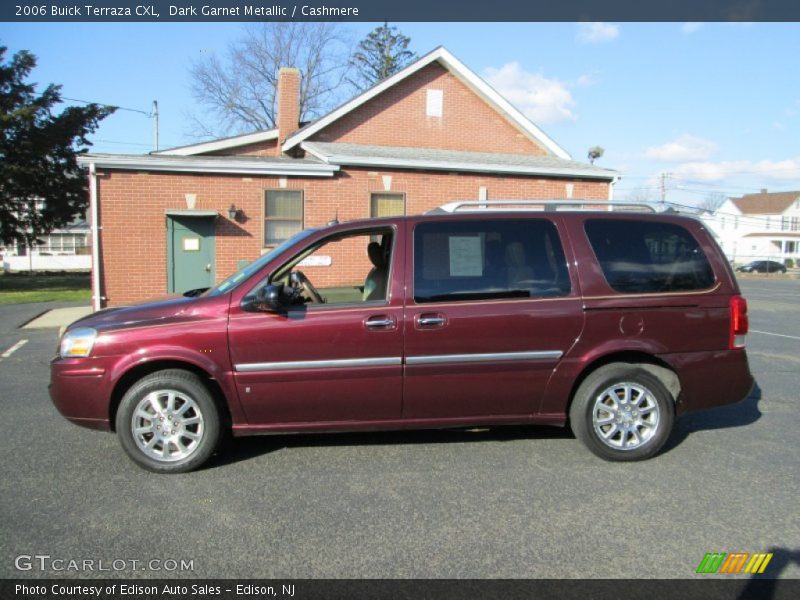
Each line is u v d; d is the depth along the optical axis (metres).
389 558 3.24
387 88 16.75
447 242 4.68
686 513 3.77
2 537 3.45
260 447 4.98
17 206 28.42
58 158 28.25
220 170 12.94
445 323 4.50
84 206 29.58
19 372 8.02
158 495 4.03
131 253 12.64
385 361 4.49
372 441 5.12
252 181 13.28
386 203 14.31
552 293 4.63
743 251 72.31
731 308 4.77
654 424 4.67
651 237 4.84
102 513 3.76
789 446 5.03
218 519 3.68
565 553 3.29
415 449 4.93
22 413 6.00
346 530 3.54
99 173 12.37
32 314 14.73
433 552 3.30
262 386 4.43
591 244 4.75
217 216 13.07
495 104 17.64
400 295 4.54
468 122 17.64
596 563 3.20
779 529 3.56
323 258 12.51
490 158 16.12
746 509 3.83
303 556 3.26
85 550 3.31
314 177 13.66
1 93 26.94
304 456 4.77
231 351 4.39
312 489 4.13
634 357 4.77
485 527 3.58
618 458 4.63
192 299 4.60
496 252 4.70
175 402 4.45
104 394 4.38
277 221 13.62
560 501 3.94
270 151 18.59
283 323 4.42
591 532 3.53
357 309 4.49
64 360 4.44
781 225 71.12
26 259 47.78
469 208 5.27
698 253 4.84
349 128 16.72
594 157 20.08
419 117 17.23
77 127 27.94
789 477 4.35
